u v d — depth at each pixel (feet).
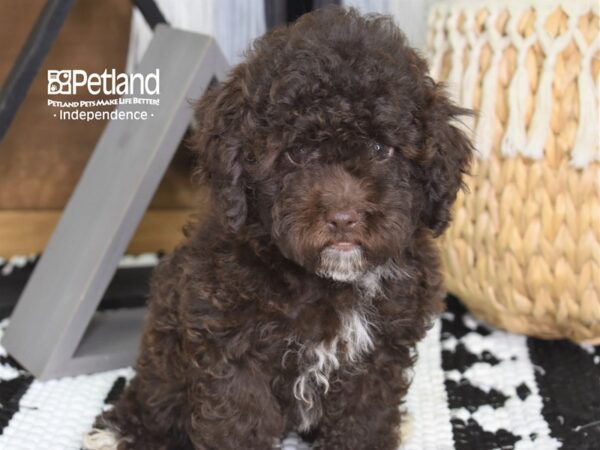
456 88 2.41
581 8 2.21
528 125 2.29
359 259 1.71
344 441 1.97
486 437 2.09
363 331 1.83
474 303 2.60
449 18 2.47
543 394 2.26
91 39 3.17
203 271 1.81
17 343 2.46
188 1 3.01
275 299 1.76
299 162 1.72
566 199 2.29
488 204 2.42
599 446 2.04
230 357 1.79
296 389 1.87
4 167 3.24
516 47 2.29
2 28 3.07
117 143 2.51
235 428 1.83
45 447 2.04
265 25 2.70
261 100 1.71
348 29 1.78
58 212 3.30
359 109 1.68
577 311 2.38
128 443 2.01
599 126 2.20
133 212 2.35
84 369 2.38
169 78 2.41
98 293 2.35
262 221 1.76
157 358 1.94
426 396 2.26
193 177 1.89
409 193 1.76
